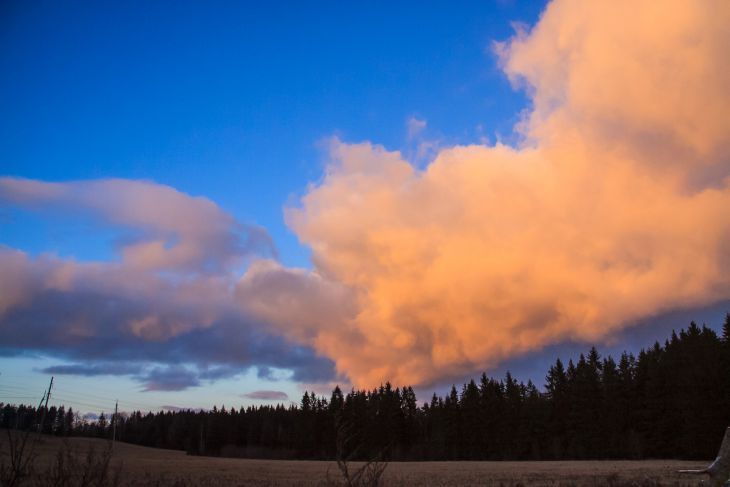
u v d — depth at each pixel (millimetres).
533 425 104688
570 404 102500
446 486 30250
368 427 115438
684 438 78812
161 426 183000
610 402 94500
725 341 80375
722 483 16250
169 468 58375
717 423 75125
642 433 87438
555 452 96375
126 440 181750
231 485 32531
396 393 123750
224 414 161500
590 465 63062
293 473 51281
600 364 106062
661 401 85375
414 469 60531
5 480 8148
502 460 103438
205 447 151250
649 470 45312
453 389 118875
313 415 128625
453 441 114125
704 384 77188
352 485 9172
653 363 92625
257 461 95812
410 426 128000
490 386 113625
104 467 9547
